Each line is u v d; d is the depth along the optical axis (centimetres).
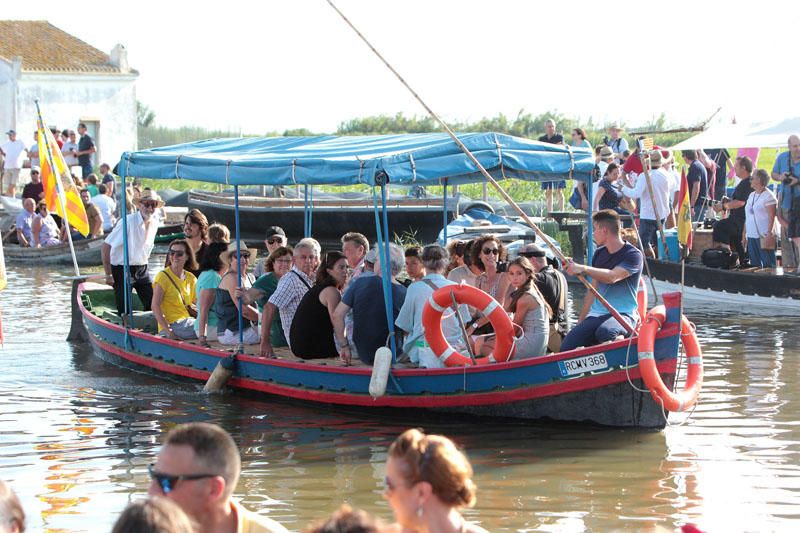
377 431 1016
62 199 1800
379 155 1114
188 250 1355
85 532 745
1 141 4462
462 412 1045
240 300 1236
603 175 2173
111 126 4688
